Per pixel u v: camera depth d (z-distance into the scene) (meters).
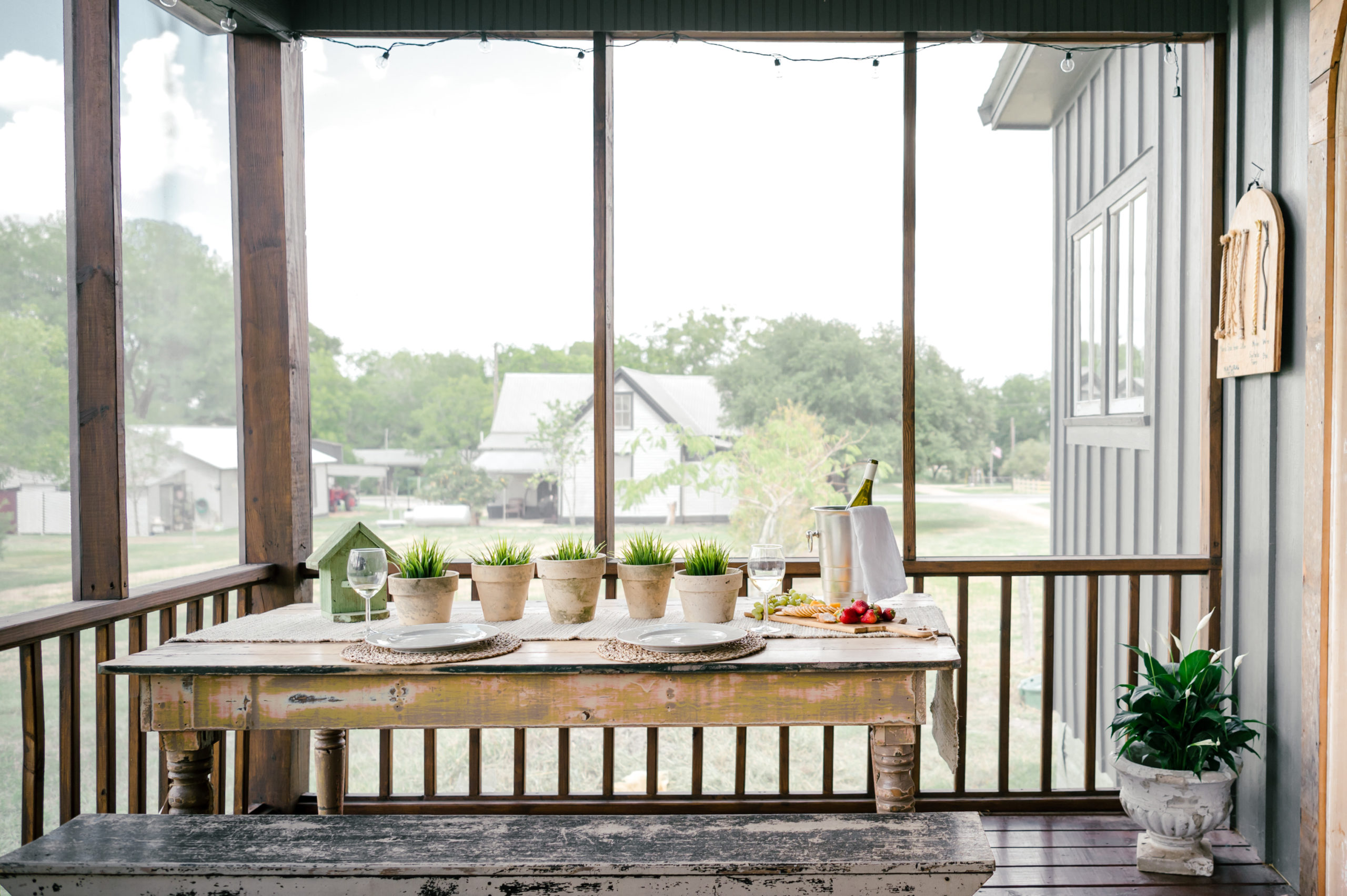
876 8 2.88
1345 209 2.21
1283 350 2.48
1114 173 5.52
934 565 2.82
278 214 2.88
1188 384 4.24
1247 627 2.68
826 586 2.35
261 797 2.86
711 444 10.70
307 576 2.96
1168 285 4.57
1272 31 2.56
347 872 1.44
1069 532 6.59
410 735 7.40
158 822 1.64
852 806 2.76
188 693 1.84
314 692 1.84
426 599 2.07
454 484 10.31
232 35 2.91
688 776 7.55
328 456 10.23
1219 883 2.41
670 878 1.45
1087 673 2.86
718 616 2.12
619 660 1.79
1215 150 2.84
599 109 2.93
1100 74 5.80
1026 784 8.65
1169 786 2.38
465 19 2.91
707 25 2.90
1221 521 2.82
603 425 2.92
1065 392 6.74
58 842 1.54
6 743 2.24
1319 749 2.30
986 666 10.17
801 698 1.84
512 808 2.80
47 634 2.00
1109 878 2.43
